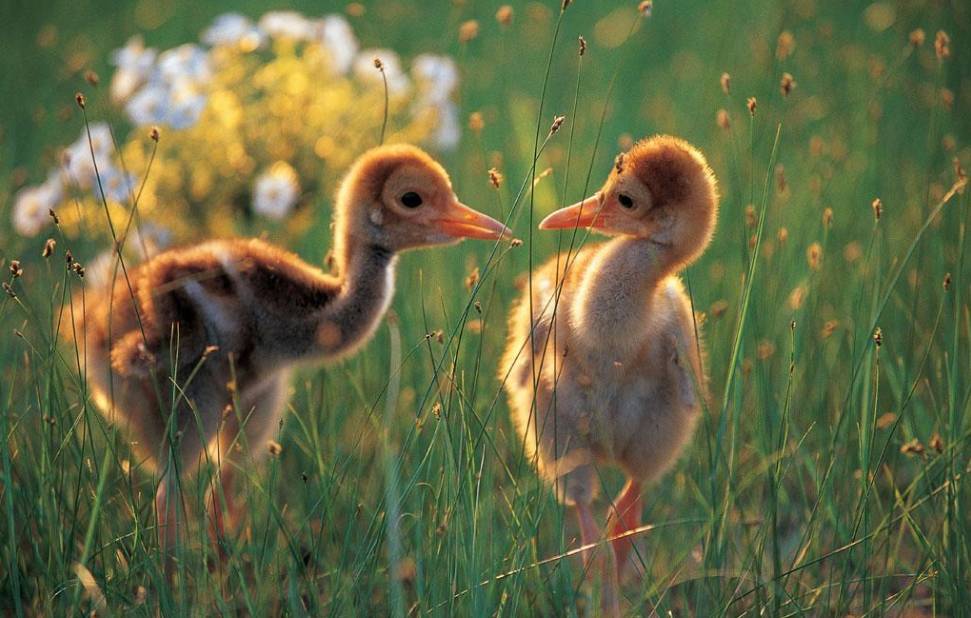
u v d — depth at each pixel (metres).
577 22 22.12
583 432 9.57
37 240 14.66
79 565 8.12
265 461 11.14
